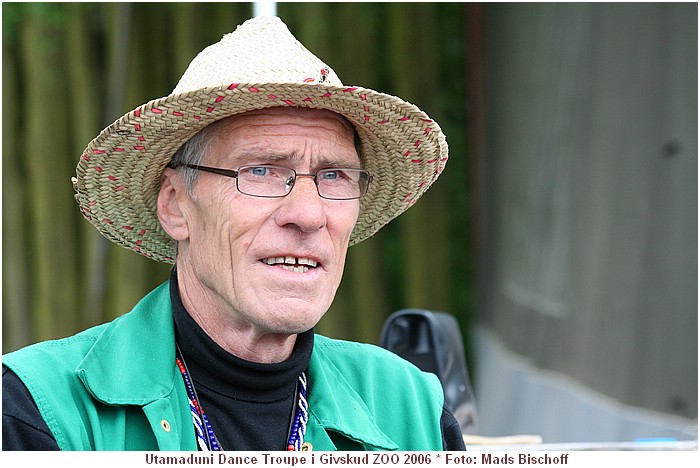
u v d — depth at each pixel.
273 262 3.17
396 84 13.52
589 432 9.53
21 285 12.27
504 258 12.96
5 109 12.20
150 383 3.20
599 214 9.79
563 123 10.86
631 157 9.20
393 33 13.45
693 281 8.52
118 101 12.29
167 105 3.08
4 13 12.02
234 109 3.11
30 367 3.14
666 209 8.77
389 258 13.93
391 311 13.91
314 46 12.94
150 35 12.38
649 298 8.88
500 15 13.24
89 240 12.36
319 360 3.57
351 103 3.20
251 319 3.14
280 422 3.33
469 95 14.30
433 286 13.92
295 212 3.12
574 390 10.07
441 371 4.62
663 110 8.82
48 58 12.15
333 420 3.40
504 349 12.65
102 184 3.43
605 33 9.77
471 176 14.38
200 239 3.26
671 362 8.60
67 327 12.27
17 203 12.26
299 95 3.11
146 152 3.30
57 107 12.25
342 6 13.05
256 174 3.18
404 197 3.79
